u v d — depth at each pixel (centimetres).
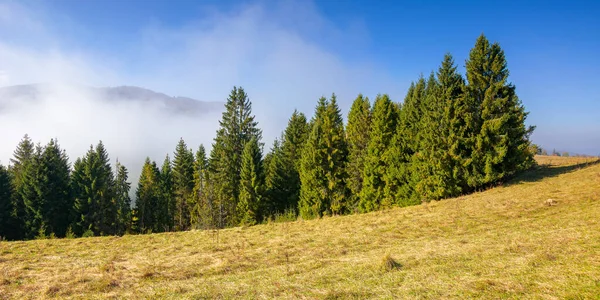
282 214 4525
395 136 3406
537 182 2430
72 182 5262
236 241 1875
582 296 644
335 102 5025
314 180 3881
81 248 1848
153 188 6625
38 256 1625
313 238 1750
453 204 2273
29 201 4406
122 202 6141
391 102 3653
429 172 2931
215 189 4647
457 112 2753
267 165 5788
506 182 2714
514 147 2658
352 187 3906
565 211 1522
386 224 1928
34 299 971
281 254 1414
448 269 936
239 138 6150
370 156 3594
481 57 2761
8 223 4553
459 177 2794
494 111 2705
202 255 1534
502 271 858
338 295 820
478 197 2386
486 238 1281
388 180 3384
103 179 5344
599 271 750
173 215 6141
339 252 1362
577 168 2642
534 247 1037
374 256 1222
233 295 891
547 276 772
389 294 795
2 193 4562
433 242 1350
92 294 989
